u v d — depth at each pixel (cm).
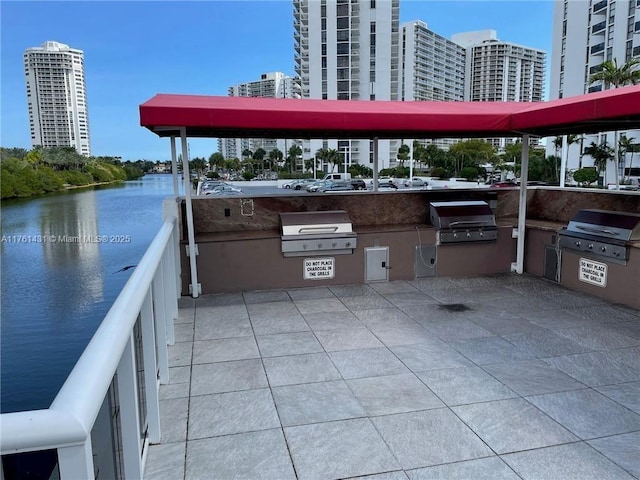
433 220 601
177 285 509
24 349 2728
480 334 400
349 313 459
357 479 217
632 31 4753
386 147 8331
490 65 10794
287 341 388
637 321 425
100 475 144
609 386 305
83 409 99
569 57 5547
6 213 5812
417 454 235
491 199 673
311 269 550
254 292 534
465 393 297
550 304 480
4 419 93
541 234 581
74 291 3625
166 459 233
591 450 237
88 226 5334
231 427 262
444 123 498
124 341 146
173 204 497
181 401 291
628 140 4434
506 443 243
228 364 345
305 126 465
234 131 563
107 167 10544
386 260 571
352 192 627
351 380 317
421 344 379
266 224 596
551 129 536
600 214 510
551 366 335
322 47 7969
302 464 228
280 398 294
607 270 490
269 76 13288
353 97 8206
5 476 96
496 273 608
